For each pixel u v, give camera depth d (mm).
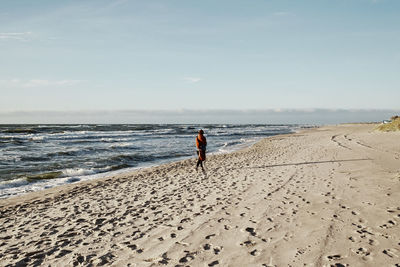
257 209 5883
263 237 4395
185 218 5613
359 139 23484
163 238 4641
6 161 16859
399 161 10695
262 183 8562
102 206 7129
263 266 3479
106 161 17172
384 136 23828
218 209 6074
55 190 9750
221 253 3936
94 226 5543
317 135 36844
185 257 3883
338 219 4922
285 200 6426
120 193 8617
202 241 4402
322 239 4148
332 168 10391
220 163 14469
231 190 7879
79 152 21500
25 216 6734
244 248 4047
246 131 61906
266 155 16906
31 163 16359
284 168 11273
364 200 5918
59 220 6164
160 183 9867
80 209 7008
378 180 7668
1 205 7918
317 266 3385
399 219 4703
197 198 7219
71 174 13062
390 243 3867
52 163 16375
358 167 10094
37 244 4789
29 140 31406
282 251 3861
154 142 31109
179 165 14766
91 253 4250
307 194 6824
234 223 5125
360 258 3510
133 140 33625
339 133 38719
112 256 4086
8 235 5387
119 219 5883
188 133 50875
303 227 4684
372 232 4270
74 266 3863
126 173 13023
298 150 18547
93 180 11445
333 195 6523
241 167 12422
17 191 9797
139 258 3957
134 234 4938
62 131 52312
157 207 6617
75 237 4992
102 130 60500
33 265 3969
